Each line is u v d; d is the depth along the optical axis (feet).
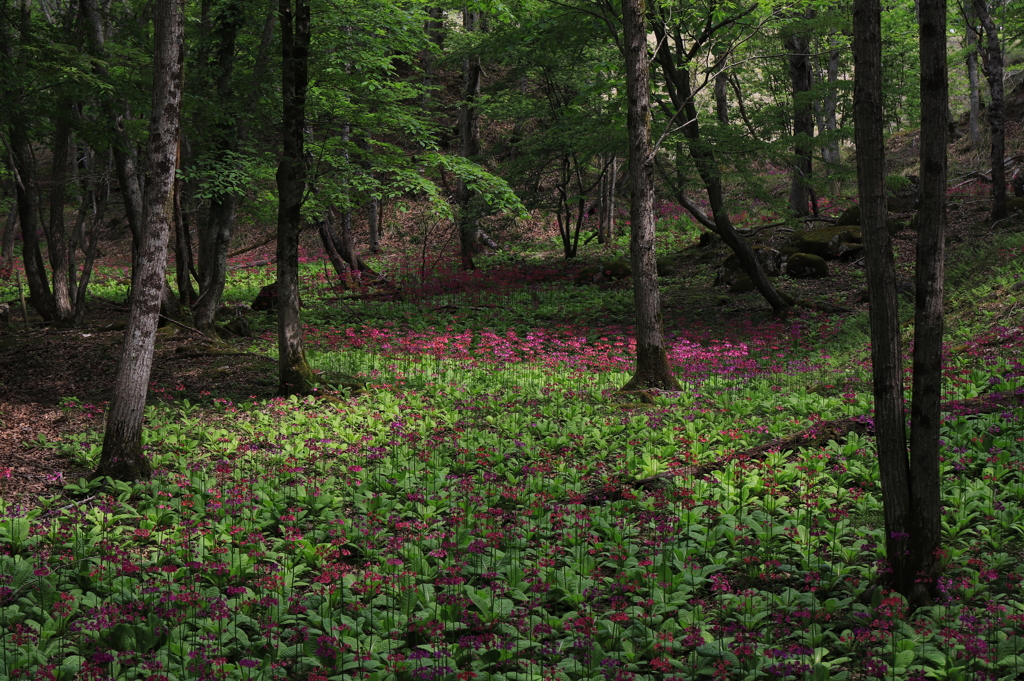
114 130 48.06
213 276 56.54
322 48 45.96
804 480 24.97
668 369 40.14
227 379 44.09
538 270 81.56
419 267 87.35
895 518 17.94
